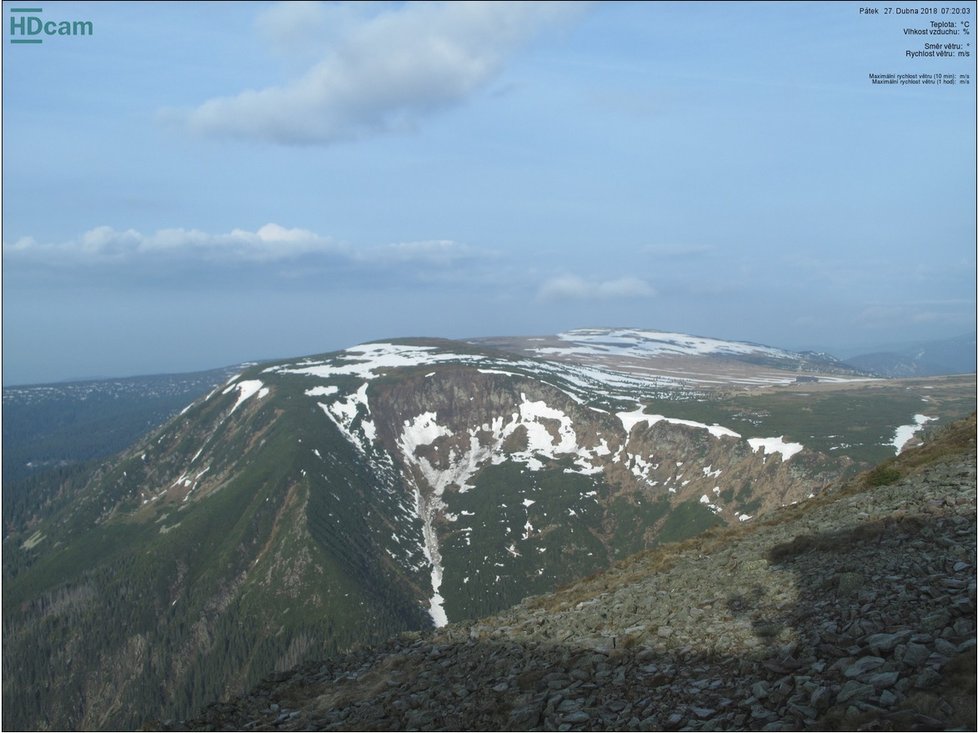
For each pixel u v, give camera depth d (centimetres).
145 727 2903
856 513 2948
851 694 1527
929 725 1345
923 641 1641
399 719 2342
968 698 1387
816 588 2219
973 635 1609
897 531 2491
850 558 2392
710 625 2217
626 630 2425
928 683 1478
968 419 4147
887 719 1396
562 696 2072
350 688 2884
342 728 2397
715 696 1781
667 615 2458
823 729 1459
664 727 1709
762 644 1958
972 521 2358
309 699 2883
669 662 2067
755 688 1714
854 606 1962
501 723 2045
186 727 2822
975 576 1925
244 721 2759
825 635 1845
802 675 1709
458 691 2419
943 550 2194
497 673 2469
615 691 2006
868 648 1708
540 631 2780
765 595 2323
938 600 1827
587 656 2305
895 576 2091
